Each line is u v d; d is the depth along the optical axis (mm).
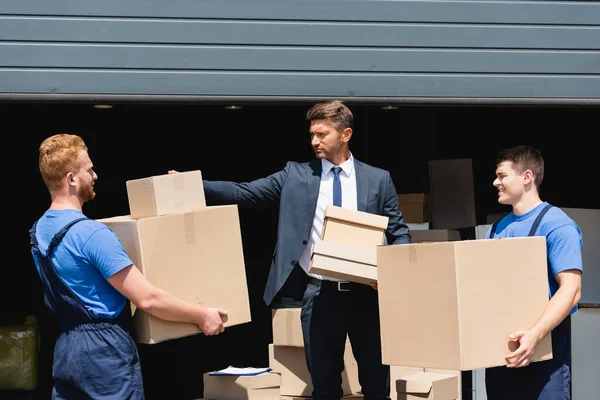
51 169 2900
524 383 3096
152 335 2963
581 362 4320
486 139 6629
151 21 3854
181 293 3074
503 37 4109
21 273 6520
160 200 3119
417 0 4055
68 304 2826
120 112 5695
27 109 5324
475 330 2875
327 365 3504
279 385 3996
